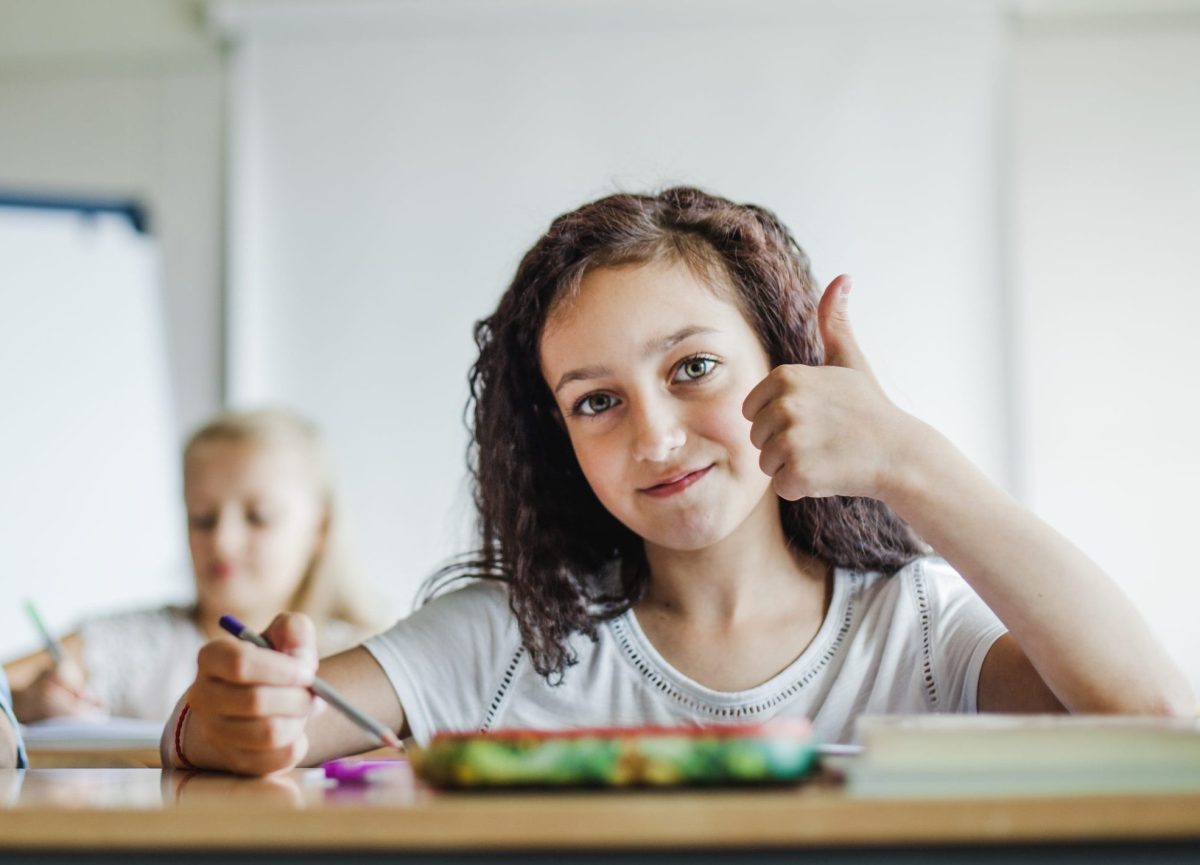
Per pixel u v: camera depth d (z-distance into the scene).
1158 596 2.70
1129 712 0.84
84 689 1.97
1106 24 2.85
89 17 3.08
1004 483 2.74
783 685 1.06
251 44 3.02
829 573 1.11
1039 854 0.52
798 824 0.52
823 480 0.87
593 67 2.95
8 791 0.70
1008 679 0.98
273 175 2.99
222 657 0.83
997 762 0.56
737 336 1.05
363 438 2.90
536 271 1.12
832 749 0.76
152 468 2.95
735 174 2.89
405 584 2.85
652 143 2.92
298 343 2.94
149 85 3.05
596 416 1.04
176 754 0.94
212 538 2.21
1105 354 2.76
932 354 2.79
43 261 3.02
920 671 1.05
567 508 1.16
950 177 2.85
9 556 2.93
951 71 2.87
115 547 2.93
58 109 3.06
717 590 1.09
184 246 3.01
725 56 2.92
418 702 1.07
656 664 1.08
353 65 2.99
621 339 1.02
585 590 1.12
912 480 0.87
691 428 1.01
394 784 0.73
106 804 0.58
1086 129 2.82
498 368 1.17
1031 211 2.81
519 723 1.09
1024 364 2.77
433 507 2.87
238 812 0.54
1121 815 0.52
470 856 0.53
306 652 0.87
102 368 2.98
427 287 2.93
